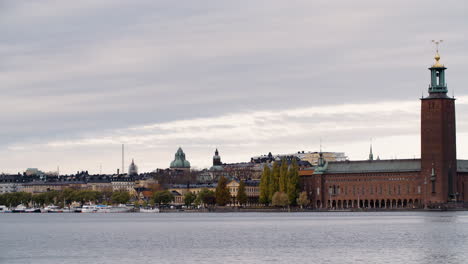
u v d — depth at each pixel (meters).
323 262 176.25
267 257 185.75
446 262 173.75
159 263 178.00
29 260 185.75
